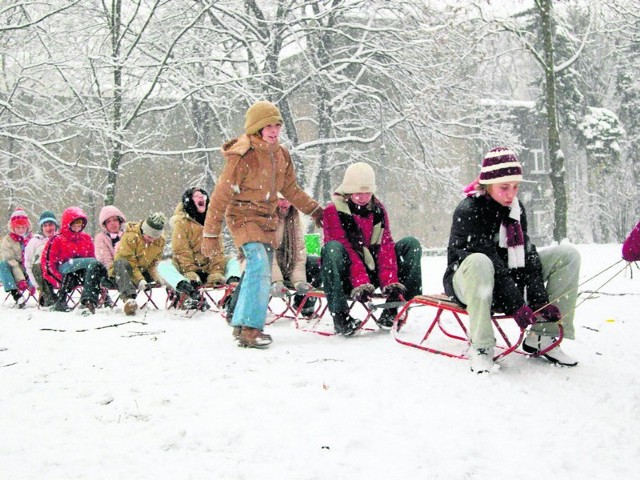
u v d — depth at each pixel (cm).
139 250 797
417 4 2173
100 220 839
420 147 2420
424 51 2214
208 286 737
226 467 285
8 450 305
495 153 449
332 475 278
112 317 752
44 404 371
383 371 426
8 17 1897
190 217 765
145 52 1997
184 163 2778
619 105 3631
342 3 2230
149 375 429
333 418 341
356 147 2694
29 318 765
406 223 3328
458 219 458
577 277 448
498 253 455
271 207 555
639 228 396
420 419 342
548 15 1981
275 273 597
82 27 1997
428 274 1182
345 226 557
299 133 3138
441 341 523
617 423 345
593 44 3197
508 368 440
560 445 317
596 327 582
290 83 2447
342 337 561
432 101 2222
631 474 289
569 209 3472
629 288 847
